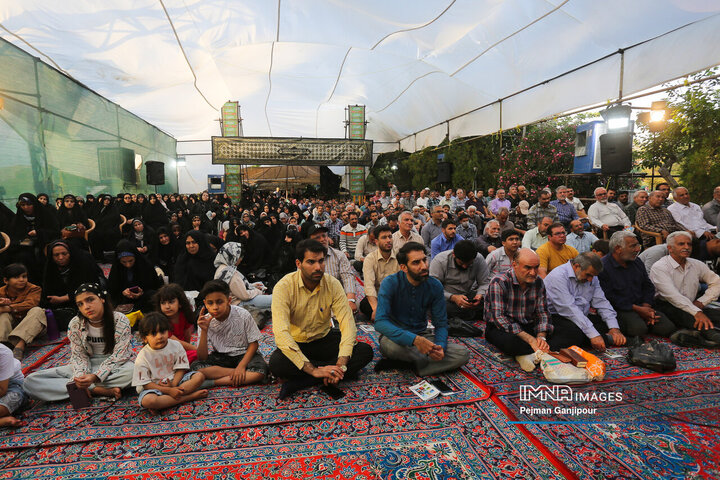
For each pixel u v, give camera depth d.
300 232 6.72
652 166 8.62
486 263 4.39
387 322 3.11
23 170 7.68
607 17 6.32
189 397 2.82
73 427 2.54
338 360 2.90
